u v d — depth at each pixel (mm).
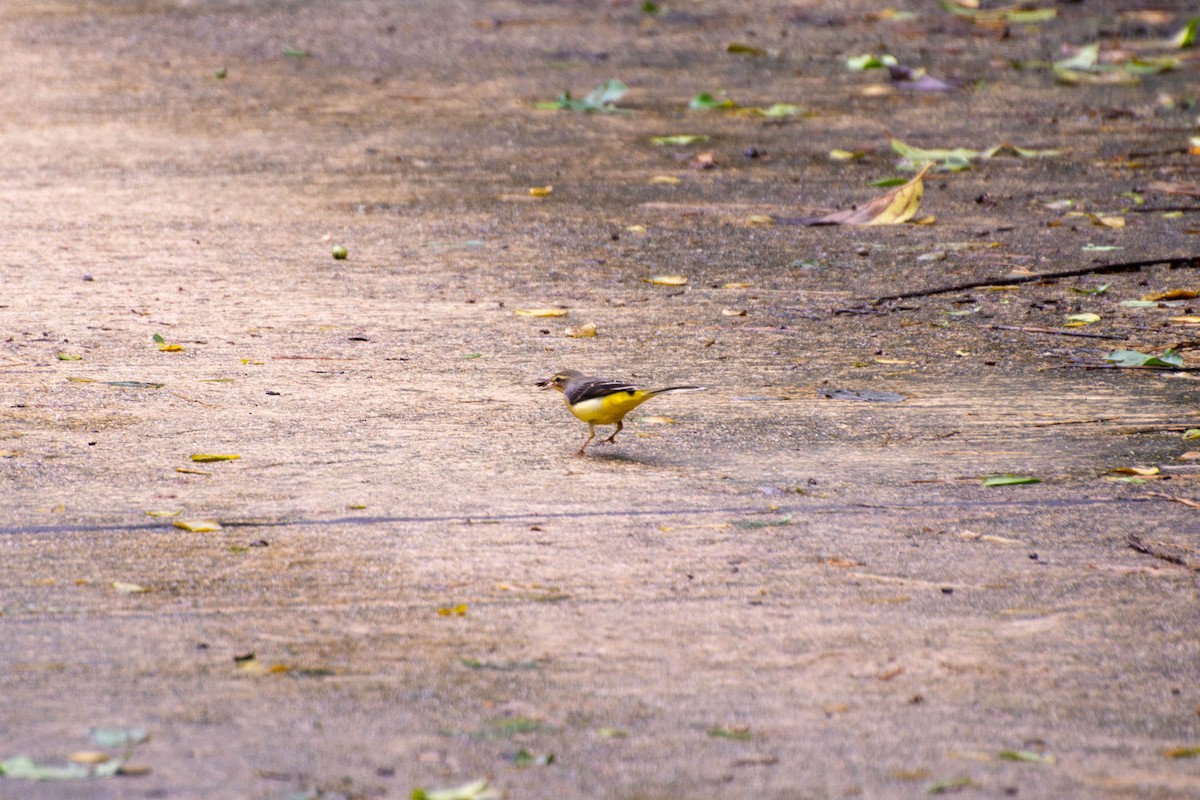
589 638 7453
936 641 7480
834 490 9727
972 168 20688
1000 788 6016
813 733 6484
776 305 14578
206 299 14414
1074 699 6875
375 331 13461
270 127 22984
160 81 26016
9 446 10172
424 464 10086
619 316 14148
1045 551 8719
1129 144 21906
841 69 27156
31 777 5875
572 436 10805
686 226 17766
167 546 8531
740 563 8461
